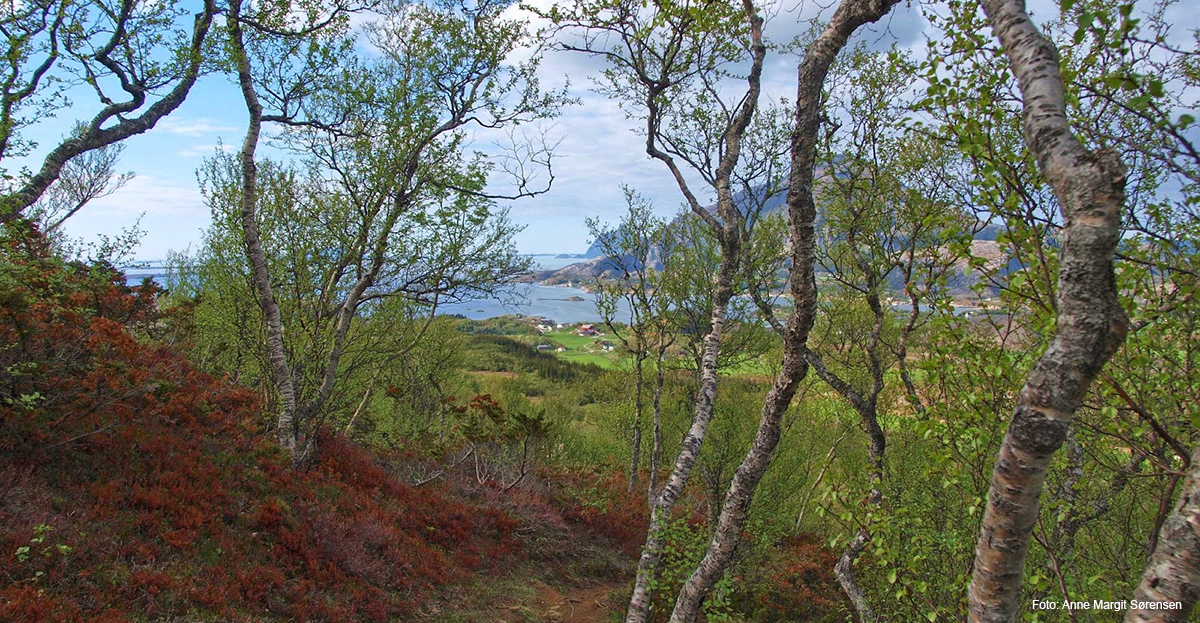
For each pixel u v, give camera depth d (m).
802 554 14.64
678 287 14.80
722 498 13.71
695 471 14.44
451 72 10.81
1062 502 5.02
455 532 11.98
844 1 4.26
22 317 6.59
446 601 9.66
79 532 6.23
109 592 5.80
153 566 6.46
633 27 7.87
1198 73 3.76
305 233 11.11
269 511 8.55
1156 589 2.09
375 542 9.77
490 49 10.79
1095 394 4.26
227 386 11.64
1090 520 5.80
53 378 7.16
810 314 4.68
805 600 12.35
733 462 13.94
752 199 9.80
